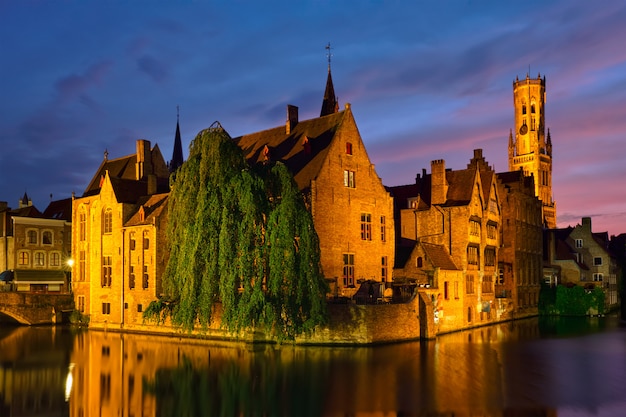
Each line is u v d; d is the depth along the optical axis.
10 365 38.78
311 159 53.94
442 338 49.91
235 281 40.22
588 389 31.19
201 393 30.66
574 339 50.03
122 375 35.06
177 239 42.44
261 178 41.62
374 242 56.94
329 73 81.69
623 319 70.31
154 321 53.88
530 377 34.03
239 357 39.72
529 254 74.62
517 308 69.88
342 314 44.41
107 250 60.19
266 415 26.94
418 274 53.69
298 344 44.72
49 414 27.44
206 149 41.62
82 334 55.06
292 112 60.28
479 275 60.53
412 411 27.31
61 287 74.31
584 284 82.31
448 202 59.28
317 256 41.53
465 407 27.89
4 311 61.88
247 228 39.91
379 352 41.31
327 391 30.75
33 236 72.88
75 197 66.75
